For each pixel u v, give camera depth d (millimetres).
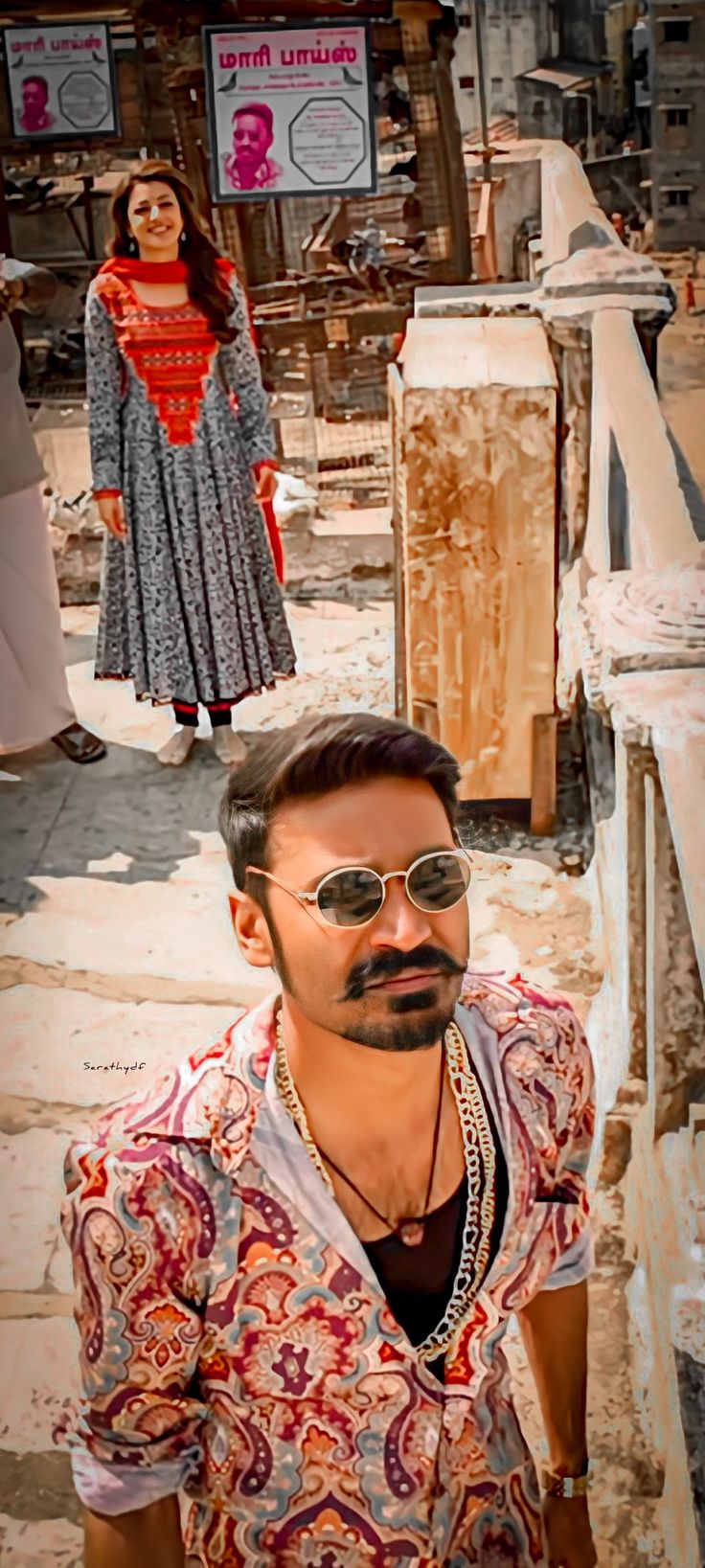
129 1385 1399
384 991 1341
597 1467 2373
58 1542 2367
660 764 2197
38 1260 2895
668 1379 2201
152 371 4148
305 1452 1431
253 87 5777
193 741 4676
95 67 6074
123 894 3934
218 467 4266
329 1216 1378
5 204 6469
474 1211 1462
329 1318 1389
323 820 1354
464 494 3670
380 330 6887
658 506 3098
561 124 8266
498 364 3781
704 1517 1855
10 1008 3545
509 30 7988
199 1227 1364
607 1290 2662
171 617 4340
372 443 7176
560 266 4305
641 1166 2658
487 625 3797
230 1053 1450
